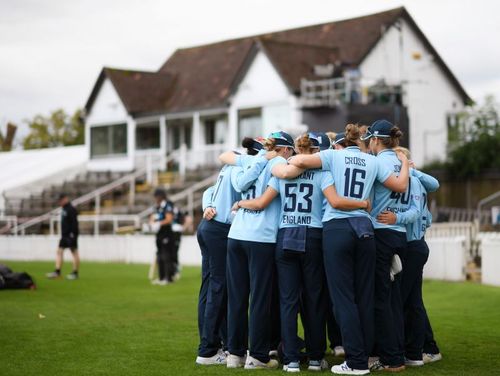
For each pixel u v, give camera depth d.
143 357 8.86
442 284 16.47
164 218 18.06
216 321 8.52
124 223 31.81
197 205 30.59
